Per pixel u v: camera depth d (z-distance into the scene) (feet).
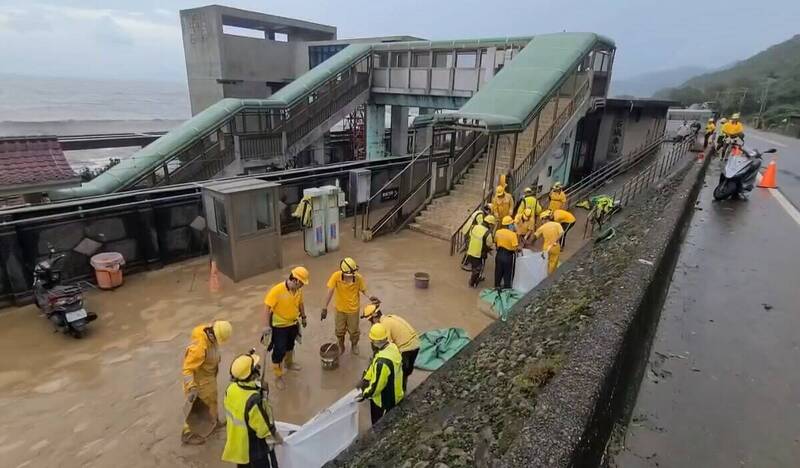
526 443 7.79
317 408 18.88
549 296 20.29
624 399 11.88
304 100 63.52
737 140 60.49
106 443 16.65
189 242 34.30
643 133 72.13
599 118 60.54
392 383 15.16
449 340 23.52
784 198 38.52
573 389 9.14
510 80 44.55
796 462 9.86
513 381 12.15
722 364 13.78
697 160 55.67
